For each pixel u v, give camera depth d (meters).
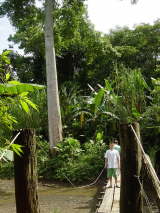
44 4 18.61
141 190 3.15
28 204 3.34
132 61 28.30
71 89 20.81
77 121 19.11
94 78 27.75
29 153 3.34
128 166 3.26
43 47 19.98
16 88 2.55
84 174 14.74
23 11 18.64
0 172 15.63
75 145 16.53
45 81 27.02
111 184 11.44
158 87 13.70
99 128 17.67
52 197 11.67
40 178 15.19
